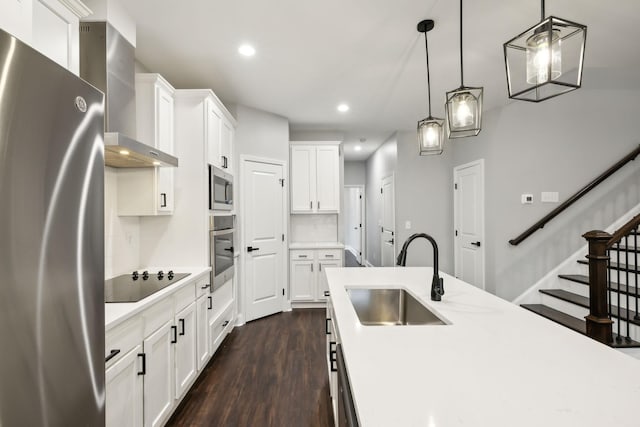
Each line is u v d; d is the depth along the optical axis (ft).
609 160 12.07
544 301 11.53
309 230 15.84
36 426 2.62
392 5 6.45
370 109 12.94
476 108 4.94
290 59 8.75
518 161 12.26
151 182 7.54
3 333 2.35
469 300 5.24
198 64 9.00
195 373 7.59
